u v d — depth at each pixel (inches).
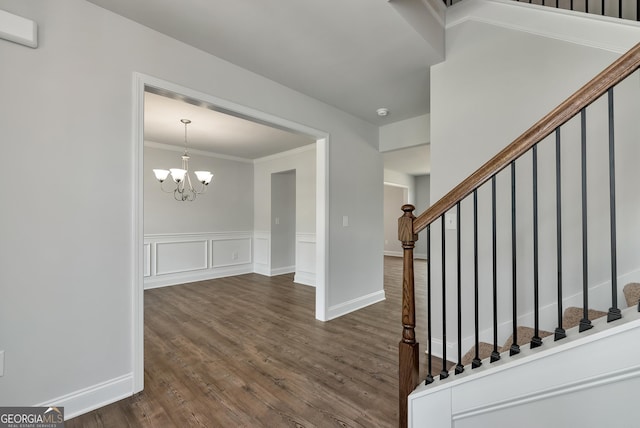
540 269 75.4
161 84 76.2
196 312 135.3
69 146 62.7
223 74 89.4
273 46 83.0
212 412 65.2
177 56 79.5
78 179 63.9
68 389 62.5
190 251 198.7
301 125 113.1
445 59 91.5
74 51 63.5
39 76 59.2
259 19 71.8
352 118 137.5
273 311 137.0
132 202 71.3
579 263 70.4
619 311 37.4
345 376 80.3
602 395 37.1
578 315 64.4
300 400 69.6
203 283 194.7
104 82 67.4
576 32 72.2
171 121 141.0
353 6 68.0
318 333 110.7
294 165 202.7
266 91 101.0
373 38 79.9
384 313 134.5
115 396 68.5
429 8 84.1
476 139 86.0
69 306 62.8
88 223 65.2
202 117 135.0
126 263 70.6
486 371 45.8
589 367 37.6
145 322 122.2
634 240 65.1
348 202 136.0
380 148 152.4
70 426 60.3
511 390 43.6
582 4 98.0
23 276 57.6
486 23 84.7
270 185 221.0
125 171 70.3
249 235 232.7
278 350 96.2
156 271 183.5
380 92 112.8
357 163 140.3
